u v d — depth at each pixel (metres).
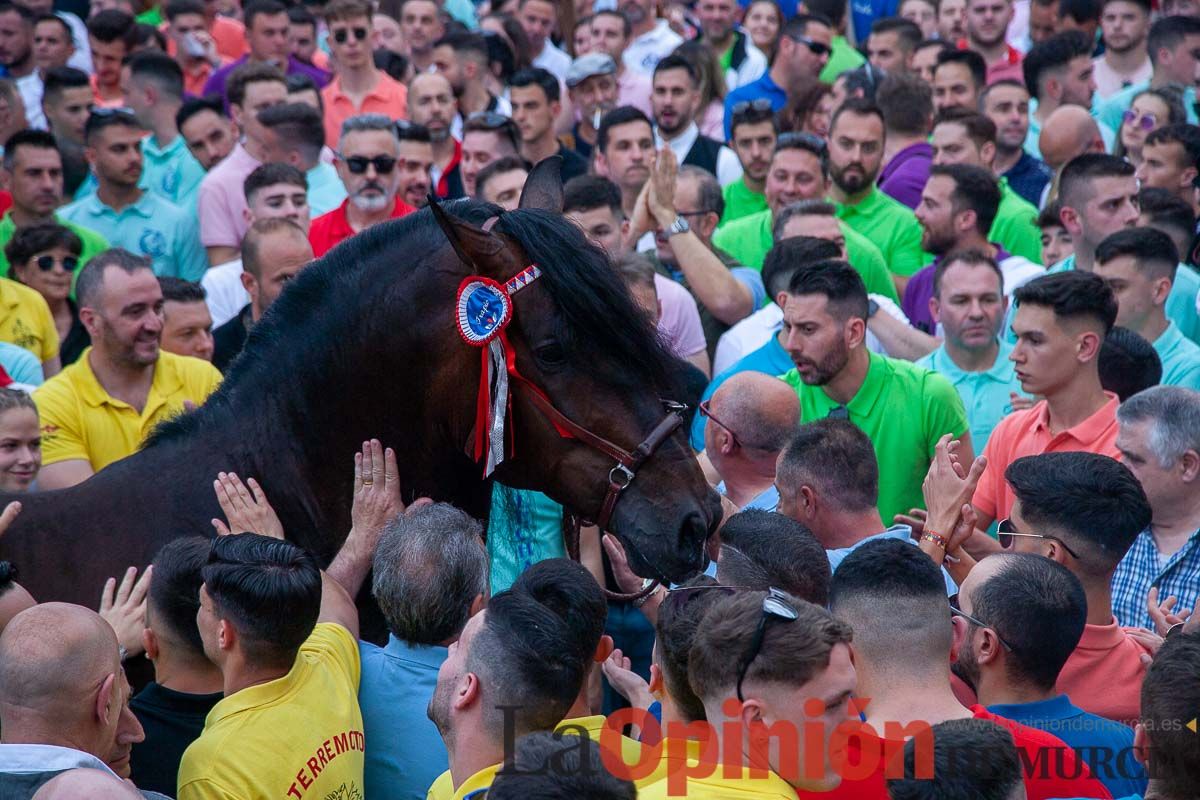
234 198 13.08
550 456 5.43
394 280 5.59
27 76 17.81
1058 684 5.89
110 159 13.00
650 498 5.33
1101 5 18.77
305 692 5.01
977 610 5.32
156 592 5.20
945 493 6.63
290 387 5.68
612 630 8.44
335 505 5.69
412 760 5.30
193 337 9.48
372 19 16.95
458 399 5.50
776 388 7.38
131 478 5.70
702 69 16.81
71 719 4.61
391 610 5.33
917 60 17.16
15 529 5.57
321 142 13.27
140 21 19.66
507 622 4.55
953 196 11.44
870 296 10.73
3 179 13.26
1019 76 18.14
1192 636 4.54
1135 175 11.60
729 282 10.52
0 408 7.32
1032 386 7.92
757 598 4.39
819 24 16.53
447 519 5.37
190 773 4.80
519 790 3.73
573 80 15.91
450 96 14.69
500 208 5.59
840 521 6.53
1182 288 10.57
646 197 10.74
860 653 4.91
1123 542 5.96
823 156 12.83
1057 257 11.69
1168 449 7.01
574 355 5.33
